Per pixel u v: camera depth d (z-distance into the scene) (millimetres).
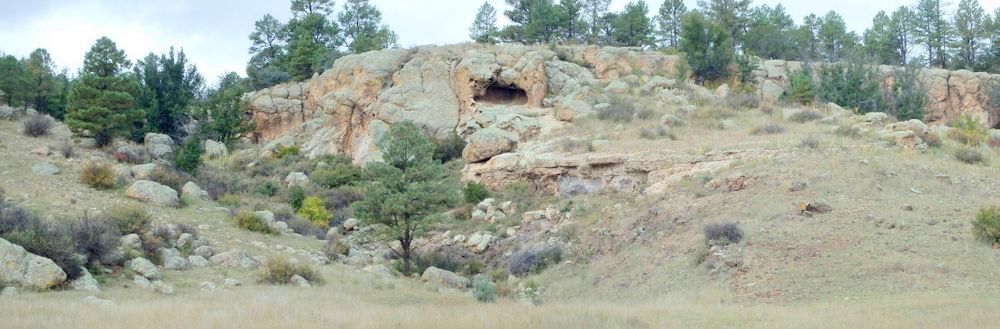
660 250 28344
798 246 25125
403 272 31203
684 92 51938
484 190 40500
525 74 52906
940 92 59062
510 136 44844
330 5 80500
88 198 32406
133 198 33844
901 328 15812
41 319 16250
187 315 17078
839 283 22109
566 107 47094
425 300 23297
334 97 55938
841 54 70312
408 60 56781
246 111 60344
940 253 23609
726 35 59531
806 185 30703
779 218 27781
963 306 18172
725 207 30203
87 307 18016
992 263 22719
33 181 33188
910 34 74812
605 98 49906
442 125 51219
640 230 30641
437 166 32812
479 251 34312
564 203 36812
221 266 27359
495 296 24750
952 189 30438
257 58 77250
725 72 58312
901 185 30641
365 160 49281
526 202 38469
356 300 21594
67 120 41906
